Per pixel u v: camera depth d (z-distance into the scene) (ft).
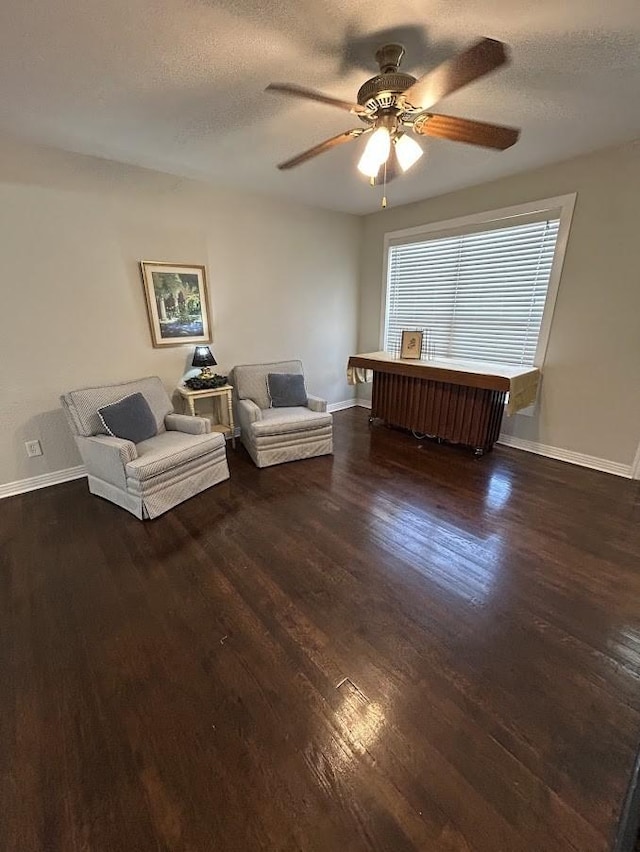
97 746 4.14
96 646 5.37
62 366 9.83
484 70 4.48
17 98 6.56
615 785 3.76
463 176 10.82
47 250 9.07
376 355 14.42
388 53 5.35
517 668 4.99
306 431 11.37
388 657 5.16
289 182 11.10
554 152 9.26
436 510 8.79
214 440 9.77
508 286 11.72
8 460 9.52
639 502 9.06
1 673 4.99
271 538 7.79
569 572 6.75
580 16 4.76
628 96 6.68
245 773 3.88
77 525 8.29
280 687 4.76
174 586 6.49
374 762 3.97
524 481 10.18
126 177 9.76
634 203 9.01
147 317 10.90
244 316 12.96
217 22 4.82
